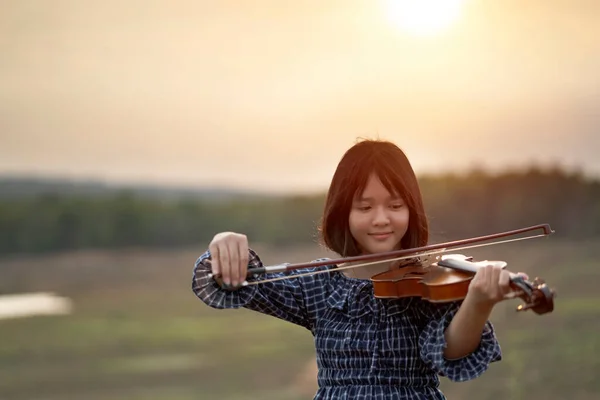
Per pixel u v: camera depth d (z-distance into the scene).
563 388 15.92
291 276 4.00
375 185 4.04
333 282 4.10
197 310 34.97
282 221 60.88
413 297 3.89
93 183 77.75
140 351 25.66
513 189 47.94
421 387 3.90
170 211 65.38
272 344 25.75
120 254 60.34
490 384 16.66
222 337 27.50
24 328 31.80
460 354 3.56
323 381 4.02
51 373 23.08
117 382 21.17
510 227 47.53
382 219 4.02
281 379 20.31
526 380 16.36
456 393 16.14
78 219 63.75
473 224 47.44
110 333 29.59
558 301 26.89
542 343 19.83
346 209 4.11
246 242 3.70
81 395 19.89
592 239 43.88
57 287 45.97
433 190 47.44
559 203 47.94
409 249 4.00
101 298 40.47
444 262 3.92
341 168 4.13
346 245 4.16
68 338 29.11
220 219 64.06
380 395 3.85
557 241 43.81
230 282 3.65
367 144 4.12
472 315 3.43
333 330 3.98
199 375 21.34
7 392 20.45
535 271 34.19
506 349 19.56
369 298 3.96
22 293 43.94
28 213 63.84
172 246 64.12
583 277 32.06
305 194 62.81
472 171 48.00
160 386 20.34
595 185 48.53
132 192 71.88
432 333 3.67
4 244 60.59
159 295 41.25
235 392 18.86
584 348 18.86
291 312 4.07
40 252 61.56
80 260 57.81
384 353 3.87
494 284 3.33
